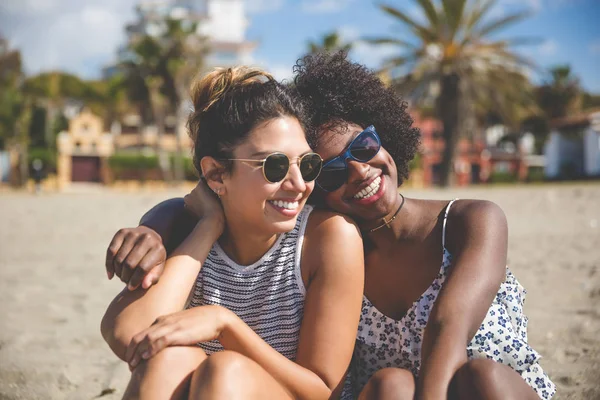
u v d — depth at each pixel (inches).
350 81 100.8
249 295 94.6
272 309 94.0
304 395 83.9
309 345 89.0
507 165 2278.5
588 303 219.1
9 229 556.1
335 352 88.3
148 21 2723.9
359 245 92.6
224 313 82.4
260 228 90.4
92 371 163.6
